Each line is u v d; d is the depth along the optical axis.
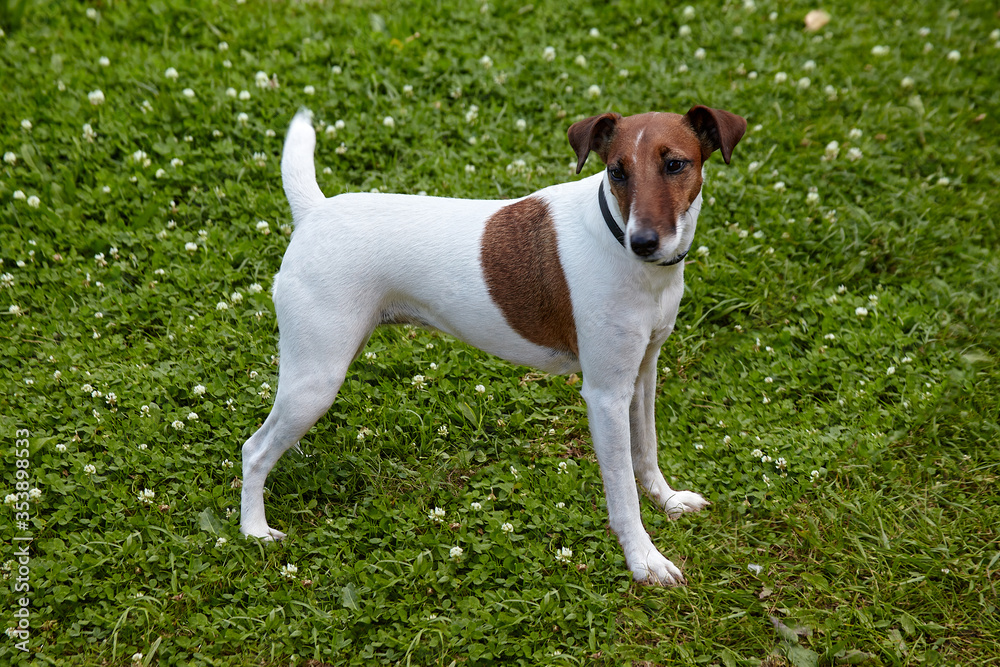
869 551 3.47
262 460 3.40
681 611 3.26
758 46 6.44
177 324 4.31
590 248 3.07
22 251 4.53
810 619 3.17
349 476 3.76
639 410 3.55
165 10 6.18
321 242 3.24
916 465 3.79
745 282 4.66
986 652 3.09
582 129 3.10
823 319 4.54
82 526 3.44
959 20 6.96
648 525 3.59
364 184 5.04
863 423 3.99
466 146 5.41
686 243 3.06
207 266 4.57
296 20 6.27
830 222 4.92
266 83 5.53
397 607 3.17
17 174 4.86
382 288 3.29
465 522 3.51
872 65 6.25
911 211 5.06
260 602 3.21
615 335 3.09
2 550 3.27
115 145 5.11
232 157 5.17
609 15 6.54
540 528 3.50
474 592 3.28
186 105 5.35
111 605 3.17
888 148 5.48
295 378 3.27
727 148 2.96
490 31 6.25
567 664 3.01
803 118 5.74
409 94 5.67
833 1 6.99
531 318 3.25
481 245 3.24
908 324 4.46
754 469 3.80
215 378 4.07
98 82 5.50
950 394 4.06
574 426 4.07
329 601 3.25
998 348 4.30
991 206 5.15
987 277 4.69
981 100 6.01
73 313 4.32
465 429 3.98
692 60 6.25
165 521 3.46
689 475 3.84
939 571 3.35
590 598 3.22
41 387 3.92
